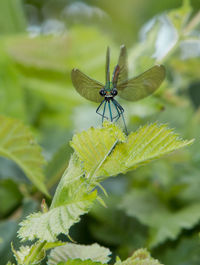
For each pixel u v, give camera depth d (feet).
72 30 1.28
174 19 1.24
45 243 0.81
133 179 1.37
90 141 0.83
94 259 0.87
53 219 0.79
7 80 1.34
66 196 0.81
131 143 0.83
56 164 1.20
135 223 1.23
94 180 0.82
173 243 1.18
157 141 0.83
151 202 1.25
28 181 1.25
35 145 1.04
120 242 1.22
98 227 1.24
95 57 1.30
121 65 0.92
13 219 1.20
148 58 1.27
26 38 1.28
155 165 1.34
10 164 1.28
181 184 1.27
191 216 1.19
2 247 1.16
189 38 1.25
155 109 1.28
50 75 1.32
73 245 0.89
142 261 0.85
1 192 1.21
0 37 1.29
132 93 0.92
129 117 1.28
